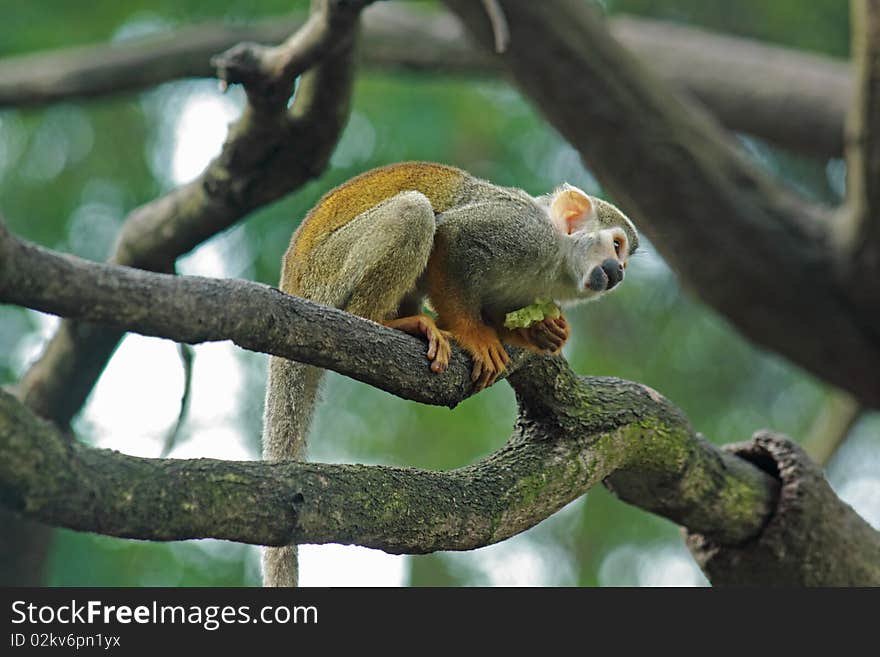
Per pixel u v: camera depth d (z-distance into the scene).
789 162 21.70
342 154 16.66
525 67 13.47
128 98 17.12
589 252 9.23
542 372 8.29
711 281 14.45
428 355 7.60
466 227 8.74
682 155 13.78
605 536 20.70
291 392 8.82
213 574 16.61
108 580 15.62
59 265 5.62
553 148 19.42
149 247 11.56
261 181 10.97
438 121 17.33
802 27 20.34
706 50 17.08
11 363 16.00
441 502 7.29
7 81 14.62
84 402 12.59
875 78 12.52
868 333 14.25
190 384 9.80
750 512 9.48
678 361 21.34
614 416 8.45
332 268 8.91
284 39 15.45
